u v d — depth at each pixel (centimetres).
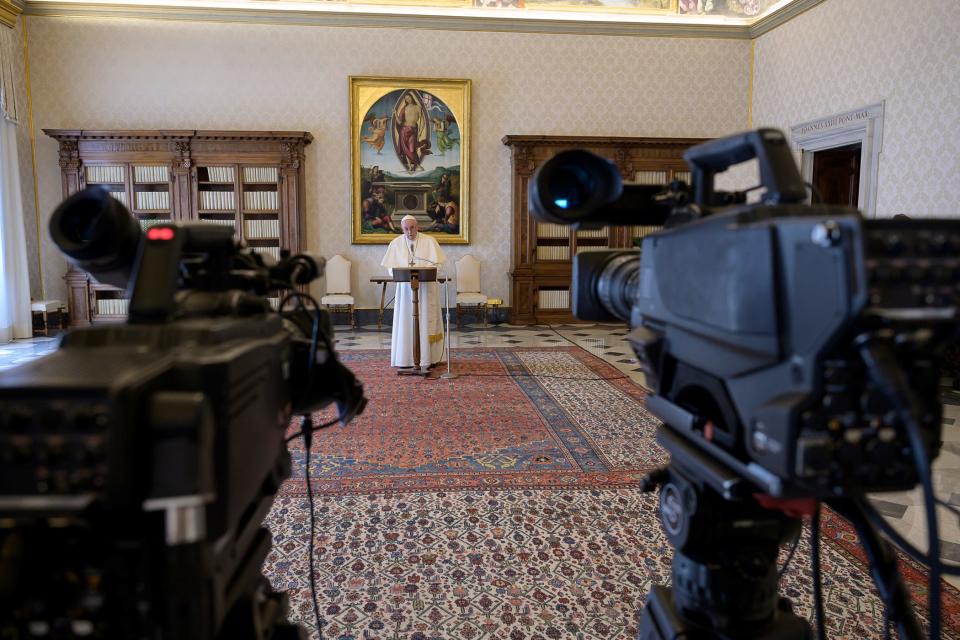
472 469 374
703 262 90
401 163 1037
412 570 258
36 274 977
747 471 88
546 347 826
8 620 70
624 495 337
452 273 1070
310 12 996
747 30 1069
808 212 82
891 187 784
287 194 998
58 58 969
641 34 1055
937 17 715
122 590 70
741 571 111
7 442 64
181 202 982
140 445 67
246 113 1009
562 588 245
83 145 960
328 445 417
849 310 65
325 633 215
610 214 125
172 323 89
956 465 375
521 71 1048
